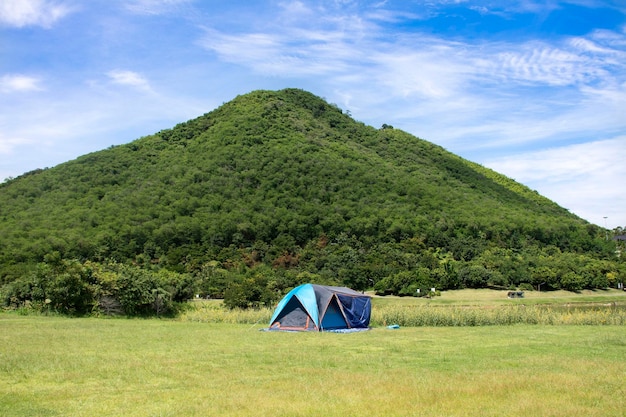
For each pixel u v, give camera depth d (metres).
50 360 12.46
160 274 43.12
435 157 114.19
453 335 18.84
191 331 20.33
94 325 22.89
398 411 7.95
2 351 13.96
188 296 45.25
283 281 52.25
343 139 108.44
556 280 62.12
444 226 75.44
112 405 8.45
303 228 71.75
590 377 10.22
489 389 9.19
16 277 50.16
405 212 78.19
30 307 30.77
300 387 9.53
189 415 7.84
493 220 79.38
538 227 79.69
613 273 66.31
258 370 11.38
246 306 38.44
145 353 13.91
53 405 8.45
